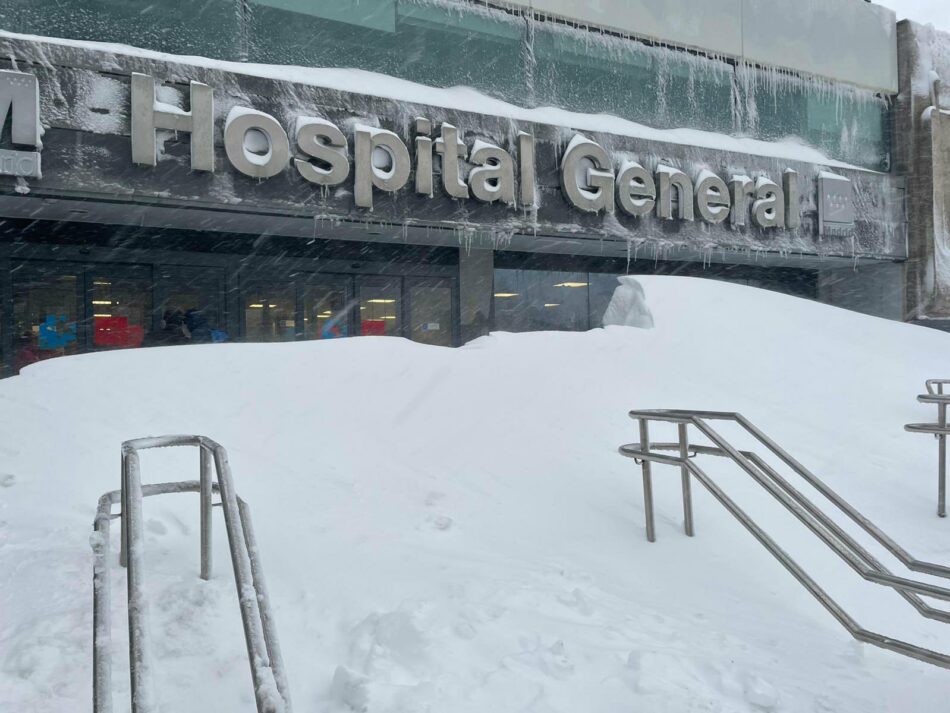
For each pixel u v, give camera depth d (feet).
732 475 19.11
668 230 53.98
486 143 46.73
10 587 11.44
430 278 52.80
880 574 10.89
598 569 13.88
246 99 40.11
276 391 21.33
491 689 9.32
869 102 67.56
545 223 49.03
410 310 52.06
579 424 21.93
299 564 12.82
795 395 26.86
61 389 20.08
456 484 17.69
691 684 9.61
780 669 10.47
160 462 16.89
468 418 21.47
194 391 20.74
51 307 41.68
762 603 13.10
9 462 16.65
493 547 14.56
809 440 23.07
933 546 17.13
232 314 46.32
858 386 28.32
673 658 10.12
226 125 39.11
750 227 58.03
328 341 24.93
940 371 31.27
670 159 54.54
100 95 36.35
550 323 57.98
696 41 58.65
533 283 57.36
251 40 43.37
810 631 12.12
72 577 11.61
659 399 24.89
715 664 10.14
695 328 31.89
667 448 15.99
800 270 70.85
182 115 37.86
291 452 18.37
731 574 14.07
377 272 50.85
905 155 67.41
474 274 53.83
